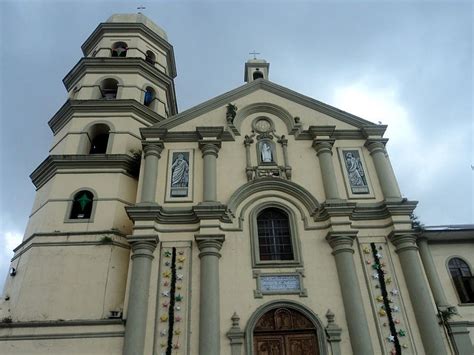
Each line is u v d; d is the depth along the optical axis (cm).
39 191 2000
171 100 2628
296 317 1490
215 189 1781
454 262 1792
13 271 1748
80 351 1409
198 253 1603
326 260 1619
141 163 1867
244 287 1541
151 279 1537
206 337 1400
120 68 2395
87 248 1714
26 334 1439
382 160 1908
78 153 2023
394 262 1619
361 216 1727
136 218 1650
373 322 1486
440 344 1420
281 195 1794
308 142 1983
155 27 2802
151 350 1393
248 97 2133
